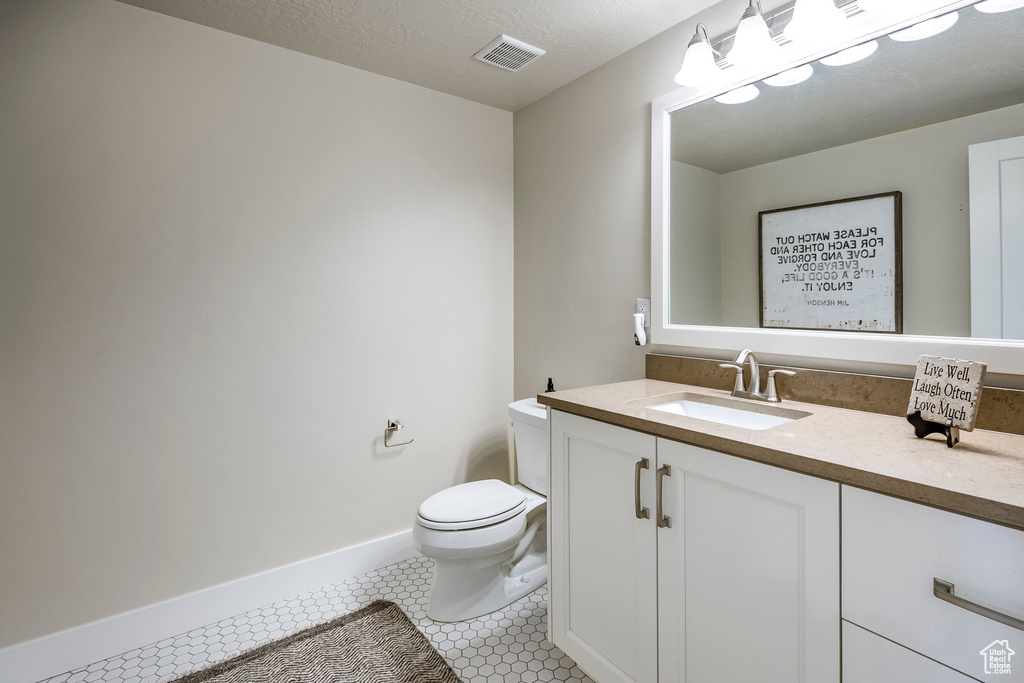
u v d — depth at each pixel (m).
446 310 2.49
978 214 1.19
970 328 1.20
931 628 0.82
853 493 0.90
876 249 1.35
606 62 2.12
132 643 1.77
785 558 1.01
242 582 1.98
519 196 2.65
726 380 1.70
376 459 2.31
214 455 1.92
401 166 2.32
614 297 2.12
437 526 1.78
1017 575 0.73
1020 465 0.90
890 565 0.86
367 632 1.82
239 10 1.76
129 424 1.76
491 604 1.95
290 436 2.09
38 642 1.62
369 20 1.82
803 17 1.27
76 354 1.67
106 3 1.68
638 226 2.00
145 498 1.80
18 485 1.60
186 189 1.83
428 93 2.39
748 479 1.06
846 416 1.33
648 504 1.28
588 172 2.22
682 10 1.75
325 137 2.12
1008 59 1.14
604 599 1.43
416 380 2.41
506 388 2.72
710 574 1.15
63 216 1.63
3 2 1.54
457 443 2.56
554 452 1.60
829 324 1.45
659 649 1.27
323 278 2.14
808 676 0.98
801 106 1.50
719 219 1.71
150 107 1.76
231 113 1.91
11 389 1.58
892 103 1.32
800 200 1.50
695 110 1.77
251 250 1.97
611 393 1.67
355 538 2.27
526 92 2.42
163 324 1.81
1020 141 1.12
